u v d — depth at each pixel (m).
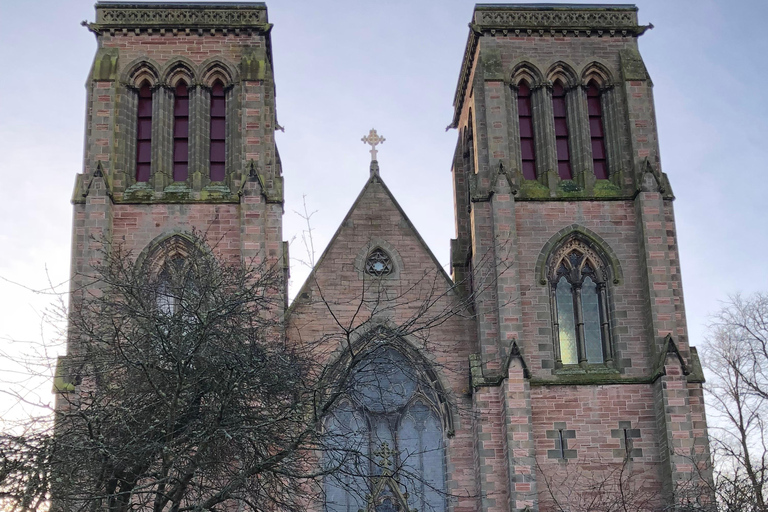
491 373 65.00
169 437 42.03
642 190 69.06
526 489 61.31
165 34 73.44
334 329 66.69
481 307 66.44
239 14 73.94
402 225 69.81
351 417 65.25
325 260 68.50
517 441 62.28
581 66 73.50
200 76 72.56
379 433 65.69
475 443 64.31
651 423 64.62
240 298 48.12
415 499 64.44
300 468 48.34
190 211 68.94
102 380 46.62
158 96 72.06
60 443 40.78
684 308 67.75
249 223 67.75
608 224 69.38
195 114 71.69
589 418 64.62
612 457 63.84
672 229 69.69
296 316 66.94
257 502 44.31
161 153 70.69
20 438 39.72
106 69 71.50
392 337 47.25
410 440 65.75
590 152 71.50
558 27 74.00
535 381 65.12
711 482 58.12
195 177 70.00
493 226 68.00
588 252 69.19
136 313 45.72
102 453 40.53
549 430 64.25
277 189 69.25
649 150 70.69
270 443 44.16
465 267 76.44
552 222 69.12
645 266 67.56
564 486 63.00
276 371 45.41
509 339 65.06
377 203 70.25
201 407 42.88
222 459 43.78
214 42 73.62
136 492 40.38
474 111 72.69
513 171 70.44
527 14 74.19
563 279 68.88
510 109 71.94
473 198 69.38
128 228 68.38
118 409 41.94
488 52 73.12
